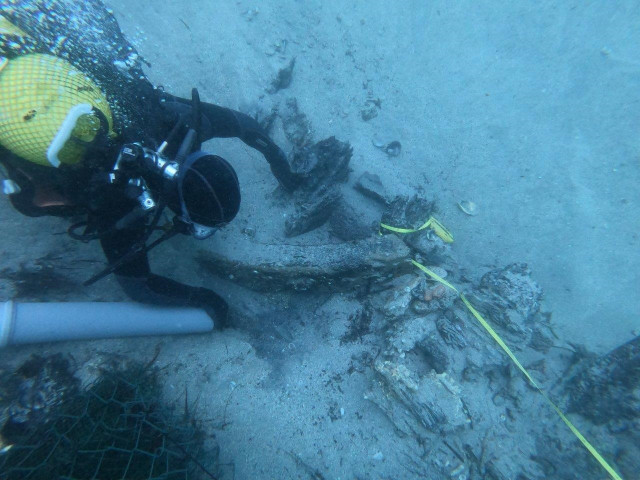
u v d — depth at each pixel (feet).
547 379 10.03
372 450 8.13
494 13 16.31
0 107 4.83
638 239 12.59
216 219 5.89
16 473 5.05
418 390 8.14
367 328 9.61
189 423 7.25
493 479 8.10
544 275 12.26
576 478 8.41
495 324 10.17
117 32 8.25
